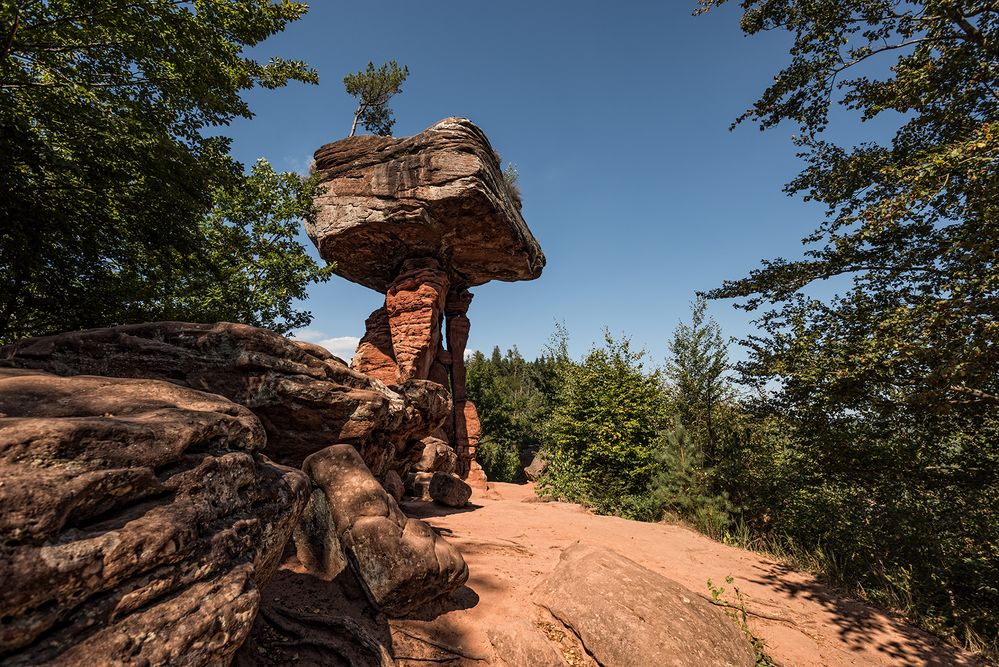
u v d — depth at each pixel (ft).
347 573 13.28
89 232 30.53
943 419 19.53
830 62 25.61
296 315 53.16
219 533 8.16
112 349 17.85
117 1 24.86
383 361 76.28
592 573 15.29
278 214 52.54
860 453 21.59
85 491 6.13
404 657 11.54
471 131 64.95
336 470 15.12
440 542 14.97
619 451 39.75
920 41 21.34
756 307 29.07
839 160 27.61
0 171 25.11
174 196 32.53
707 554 25.46
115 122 27.22
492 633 13.29
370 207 63.67
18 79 24.25
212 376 19.30
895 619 18.83
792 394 23.13
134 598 6.19
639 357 45.06
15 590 4.90
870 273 24.09
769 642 15.57
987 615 17.97
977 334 14.28
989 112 19.94
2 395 8.39
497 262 76.59
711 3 28.30
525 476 93.25
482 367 115.34
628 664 11.80
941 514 21.89
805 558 25.58
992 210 14.61
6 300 30.94
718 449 35.27
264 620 10.87
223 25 30.60
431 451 45.85
